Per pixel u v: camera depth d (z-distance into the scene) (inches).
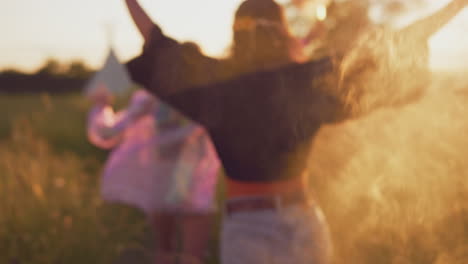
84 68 1005.2
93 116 122.4
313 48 58.4
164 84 58.8
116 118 123.2
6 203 127.0
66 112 383.6
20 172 150.3
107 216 125.3
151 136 113.6
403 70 52.4
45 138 281.3
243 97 56.4
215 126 57.9
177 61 58.5
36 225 118.5
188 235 107.9
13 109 427.5
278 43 57.2
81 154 257.6
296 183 58.7
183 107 58.9
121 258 102.3
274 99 55.5
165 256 101.4
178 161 109.4
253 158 57.2
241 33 58.0
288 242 56.9
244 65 57.4
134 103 114.0
